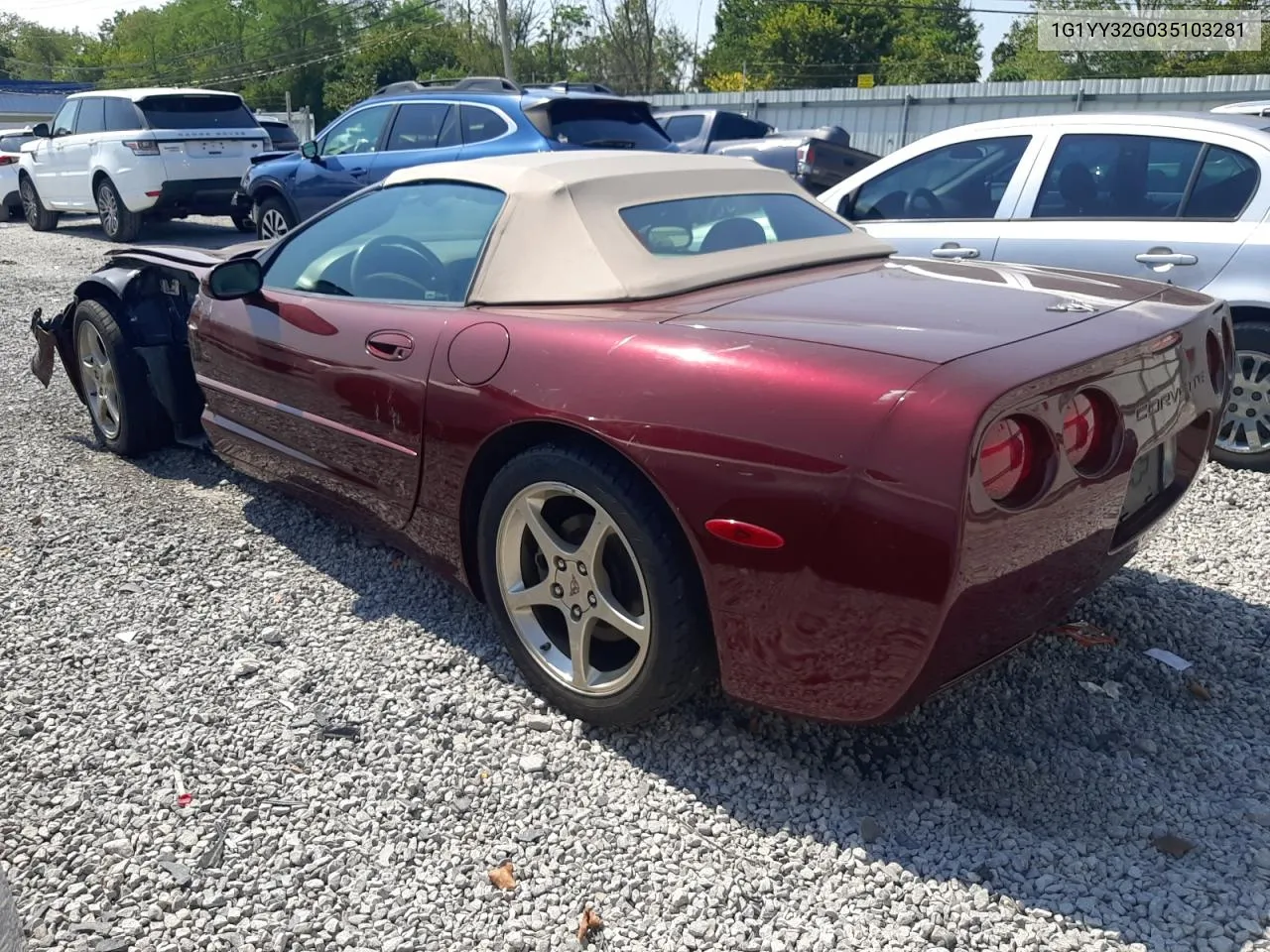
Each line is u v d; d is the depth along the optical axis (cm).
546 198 312
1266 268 467
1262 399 486
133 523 441
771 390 233
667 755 282
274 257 404
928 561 213
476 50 5078
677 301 289
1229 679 320
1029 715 301
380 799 266
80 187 1445
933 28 5706
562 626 301
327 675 321
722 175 361
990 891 232
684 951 218
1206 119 503
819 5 5019
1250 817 257
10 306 914
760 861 244
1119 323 262
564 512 287
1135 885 233
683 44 4825
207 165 1366
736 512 235
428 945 221
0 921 196
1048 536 232
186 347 497
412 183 359
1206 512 449
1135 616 351
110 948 218
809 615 232
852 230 376
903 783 272
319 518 445
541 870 242
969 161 562
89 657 331
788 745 287
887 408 218
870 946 218
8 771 275
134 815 258
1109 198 516
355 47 5759
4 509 454
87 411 596
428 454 310
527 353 280
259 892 235
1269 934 217
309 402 362
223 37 6900
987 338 240
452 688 314
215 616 359
